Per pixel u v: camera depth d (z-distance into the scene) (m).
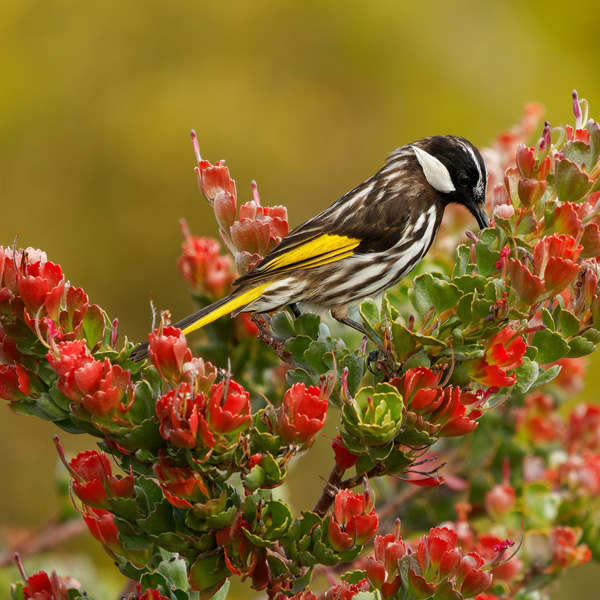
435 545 5.52
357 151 23.25
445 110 22.94
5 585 10.48
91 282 22.86
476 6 23.52
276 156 23.28
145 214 23.09
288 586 5.81
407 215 10.36
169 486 5.50
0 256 5.95
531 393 10.28
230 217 7.69
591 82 22.97
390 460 5.94
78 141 23.28
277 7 23.75
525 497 9.32
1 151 22.98
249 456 5.55
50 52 23.59
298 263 9.66
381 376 6.40
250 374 9.59
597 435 10.35
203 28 23.81
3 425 21.50
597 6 23.28
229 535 5.52
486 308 5.76
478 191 10.87
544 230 6.35
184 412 5.29
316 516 5.67
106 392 5.50
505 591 8.13
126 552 5.98
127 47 23.70
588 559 8.33
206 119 23.30
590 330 6.25
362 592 5.60
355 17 23.53
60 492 11.05
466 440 10.33
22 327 5.96
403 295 9.69
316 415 5.53
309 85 23.56
